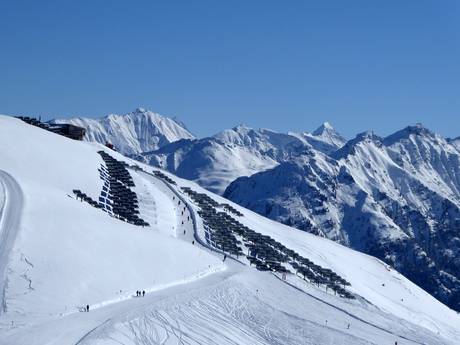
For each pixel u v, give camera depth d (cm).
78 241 12562
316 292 18725
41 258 11081
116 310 10281
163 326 10006
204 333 10344
